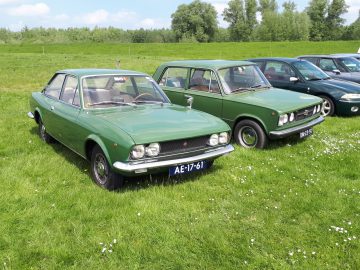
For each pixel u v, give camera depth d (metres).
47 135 7.35
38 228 4.26
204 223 4.46
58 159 6.50
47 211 4.62
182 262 3.75
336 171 6.24
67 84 6.55
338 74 12.23
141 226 4.36
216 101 7.64
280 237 4.23
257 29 84.06
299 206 4.93
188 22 88.94
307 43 49.78
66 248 3.90
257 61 10.95
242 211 4.78
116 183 5.18
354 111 10.06
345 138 8.29
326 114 10.36
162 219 4.52
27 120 9.30
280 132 6.91
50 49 50.75
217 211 4.78
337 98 10.03
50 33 84.69
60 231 4.20
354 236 4.20
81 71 6.46
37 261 3.73
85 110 5.74
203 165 5.40
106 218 4.55
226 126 5.66
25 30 84.44
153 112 5.73
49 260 3.75
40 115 7.21
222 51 45.66
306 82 10.19
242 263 3.75
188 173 5.75
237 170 6.11
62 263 3.71
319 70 10.93
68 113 6.00
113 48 51.41
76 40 83.38
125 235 4.18
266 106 6.95
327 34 84.88
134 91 6.24
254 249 3.99
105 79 6.17
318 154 6.97
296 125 7.25
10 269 3.59
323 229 4.40
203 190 5.35
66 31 86.00
